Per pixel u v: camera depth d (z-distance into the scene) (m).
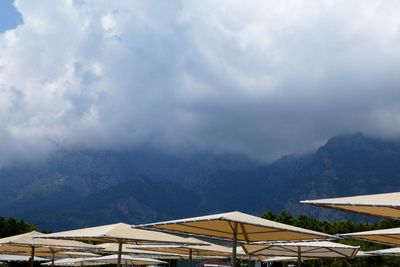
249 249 17.03
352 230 46.34
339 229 46.84
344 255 17.92
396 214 8.66
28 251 21.83
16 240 16.42
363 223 49.25
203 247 19.44
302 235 10.60
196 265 52.72
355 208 8.29
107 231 12.49
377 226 45.81
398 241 13.15
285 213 53.62
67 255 25.33
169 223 9.95
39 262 41.50
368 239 13.06
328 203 7.96
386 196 8.30
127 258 25.47
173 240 13.29
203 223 10.44
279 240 11.35
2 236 47.62
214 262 57.31
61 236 12.92
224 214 9.68
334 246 16.34
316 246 16.45
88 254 25.59
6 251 22.38
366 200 7.93
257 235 11.26
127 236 12.33
